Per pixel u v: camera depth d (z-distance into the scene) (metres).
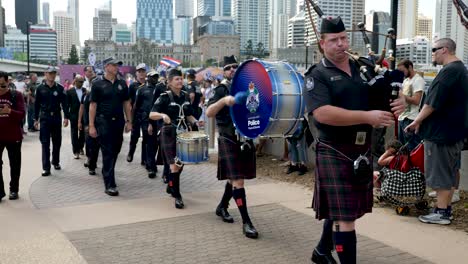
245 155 5.66
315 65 3.84
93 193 7.84
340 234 3.91
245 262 4.73
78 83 11.40
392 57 5.09
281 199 7.18
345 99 3.69
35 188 8.21
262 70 5.18
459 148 5.75
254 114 5.31
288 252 5.00
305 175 8.56
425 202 6.23
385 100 3.65
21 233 5.69
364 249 5.01
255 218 6.23
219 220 6.20
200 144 6.59
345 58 3.76
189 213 6.57
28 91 17.66
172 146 6.94
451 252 4.91
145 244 5.27
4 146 7.31
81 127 10.81
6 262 4.77
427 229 5.64
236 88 5.63
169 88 7.09
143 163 10.42
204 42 120.19
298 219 6.16
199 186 8.27
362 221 5.94
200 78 22.80
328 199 3.87
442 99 5.53
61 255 4.96
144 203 7.16
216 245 5.23
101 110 7.71
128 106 8.12
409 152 6.49
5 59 82.50
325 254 4.56
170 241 5.37
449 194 5.80
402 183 6.10
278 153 10.27
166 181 8.48
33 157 11.73
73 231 5.76
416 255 4.84
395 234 5.47
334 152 3.82
